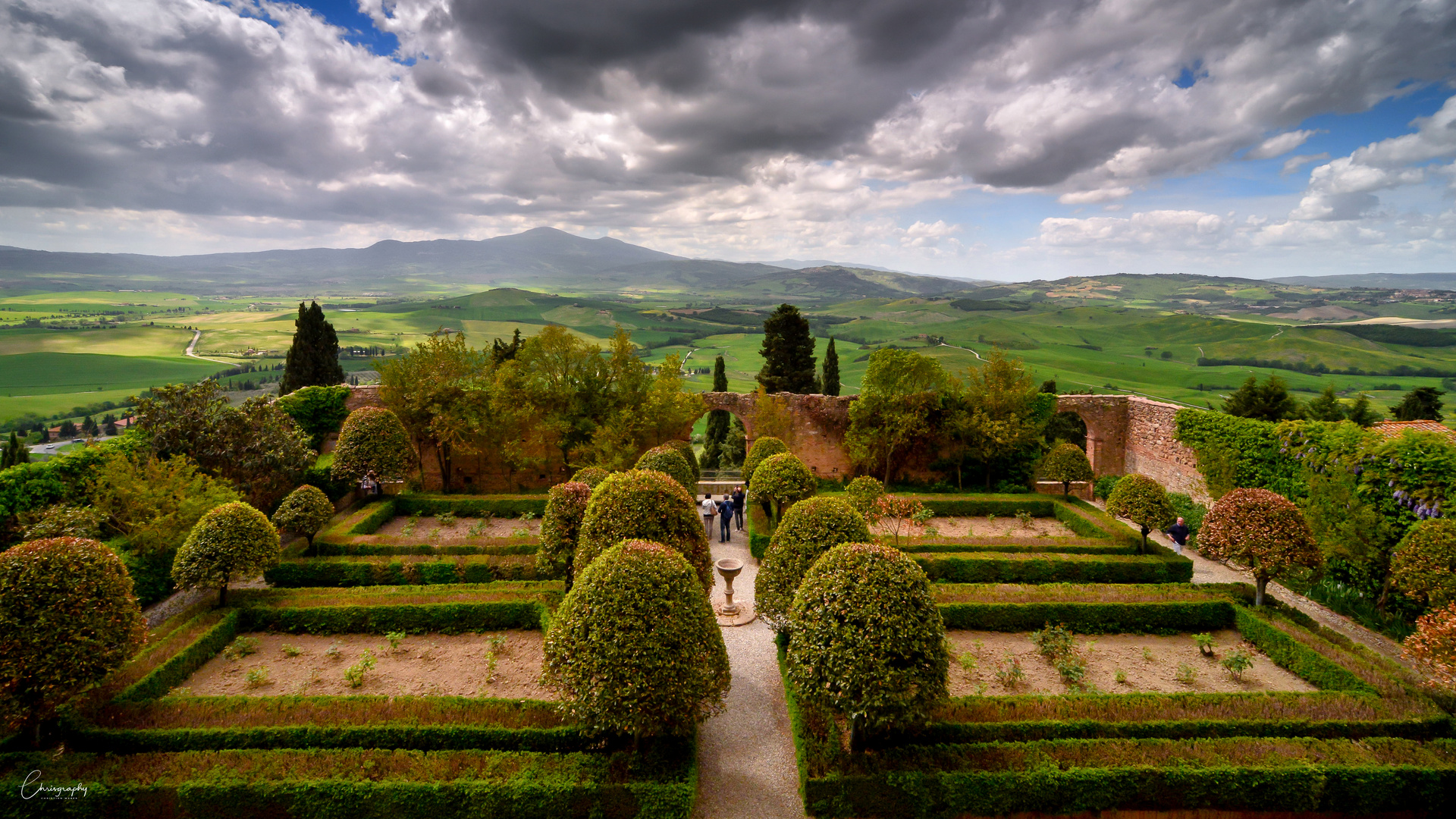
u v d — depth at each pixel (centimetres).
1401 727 1064
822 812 955
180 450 2000
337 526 2066
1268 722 1072
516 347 3534
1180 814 952
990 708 1096
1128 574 1773
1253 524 1489
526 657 1361
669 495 1405
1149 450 2833
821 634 994
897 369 2833
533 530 2202
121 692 1135
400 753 974
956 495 2541
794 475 2014
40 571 1029
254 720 1058
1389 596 1609
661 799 912
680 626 992
